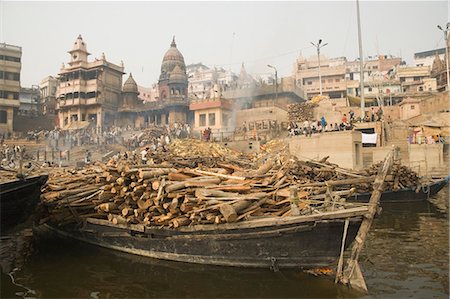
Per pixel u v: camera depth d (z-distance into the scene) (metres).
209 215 7.14
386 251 8.80
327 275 6.75
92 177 10.27
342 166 21.27
